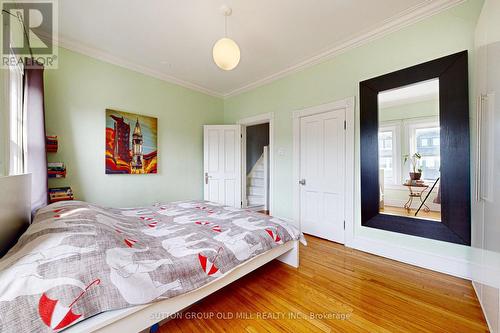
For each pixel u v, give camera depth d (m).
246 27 2.27
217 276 1.28
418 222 2.10
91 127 2.68
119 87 2.93
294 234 1.98
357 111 2.55
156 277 1.04
